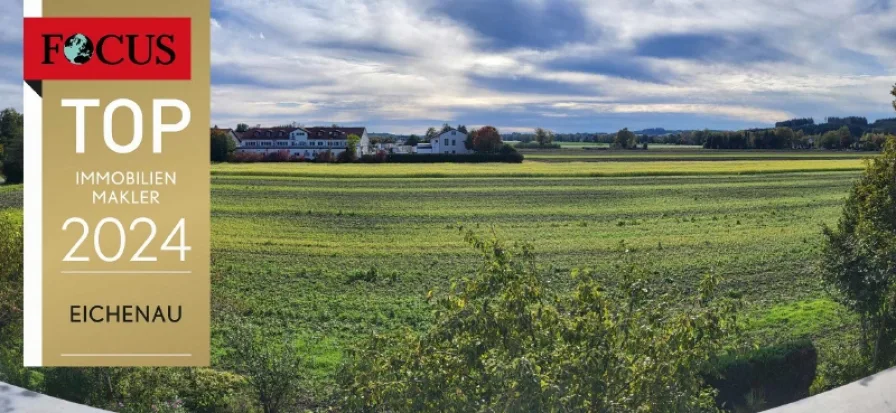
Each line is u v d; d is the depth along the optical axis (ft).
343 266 95.86
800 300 73.41
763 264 93.50
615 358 23.93
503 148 348.79
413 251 108.27
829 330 61.31
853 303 43.52
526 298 25.27
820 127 378.73
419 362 25.22
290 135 376.27
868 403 16.05
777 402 41.78
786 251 102.63
